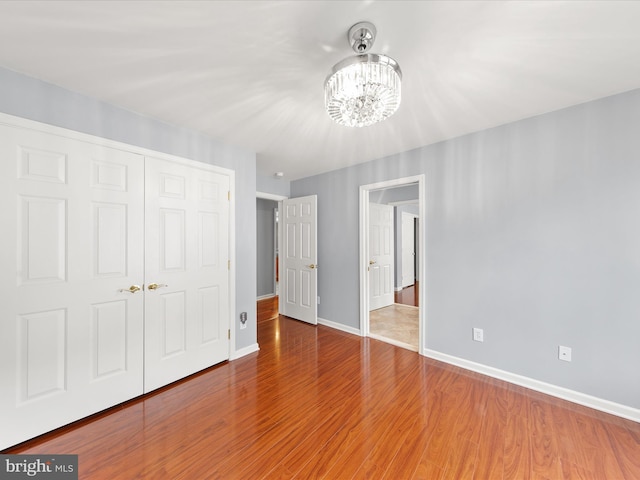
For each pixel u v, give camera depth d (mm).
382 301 4828
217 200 2641
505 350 2311
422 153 2820
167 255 2258
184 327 2365
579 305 1991
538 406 1941
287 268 4312
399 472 1396
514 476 1369
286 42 1358
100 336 1888
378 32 1274
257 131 2457
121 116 2008
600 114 1913
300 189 4242
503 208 2318
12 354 1557
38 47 1389
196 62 1515
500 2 1110
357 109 1347
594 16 1179
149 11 1167
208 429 1717
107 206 1931
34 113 1643
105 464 1445
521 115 2160
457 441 1604
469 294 2504
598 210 1925
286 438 1637
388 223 4996
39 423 1633
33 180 1634
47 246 1677
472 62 1506
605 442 1592
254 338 2971
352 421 1786
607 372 1885
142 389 2090
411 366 2574
